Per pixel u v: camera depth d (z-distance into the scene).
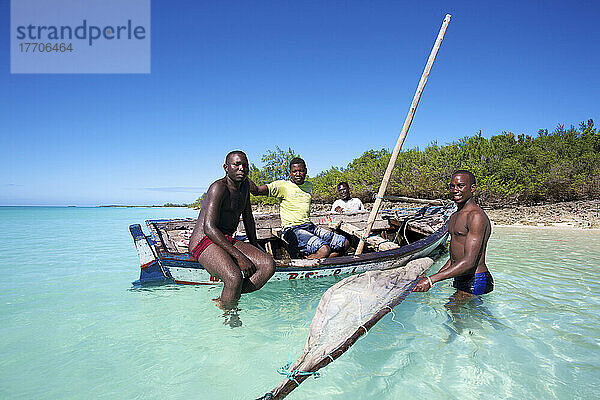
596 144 20.09
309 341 2.56
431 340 3.10
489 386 2.40
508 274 5.28
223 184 4.13
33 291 4.68
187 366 2.70
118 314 3.79
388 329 3.32
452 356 2.82
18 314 3.79
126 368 2.67
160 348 2.99
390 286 3.65
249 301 4.14
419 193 19.67
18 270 6.11
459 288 4.30
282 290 4.57
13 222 21.92
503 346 2.97
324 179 28.61
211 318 3.65
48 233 13.73
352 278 3.62
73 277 5.52
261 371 2.62
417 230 7.26
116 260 7.18
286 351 2.93
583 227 11.42
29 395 2.32
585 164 18.05
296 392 2.36
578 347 2.94
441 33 5.32
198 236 4.05
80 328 3.41
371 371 2.62
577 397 2.27
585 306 3.87
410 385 2.43
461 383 2.45
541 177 17.67
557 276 5.16
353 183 24.81
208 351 2.94
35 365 2.71
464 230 4.10
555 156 19.17
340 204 8.86
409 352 2.89
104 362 2.76
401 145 5.60
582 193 17.11
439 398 2.28
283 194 5.64
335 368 2.66
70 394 2.33
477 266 4.07
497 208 17.28
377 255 5.04
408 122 5.51
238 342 3.10
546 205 16.78
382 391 2.37
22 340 3.15
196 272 4.35
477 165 18.30
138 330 3.36
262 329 3.38
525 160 19.67
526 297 4.18
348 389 2.39
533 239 9.23
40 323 3.54
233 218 4.36
